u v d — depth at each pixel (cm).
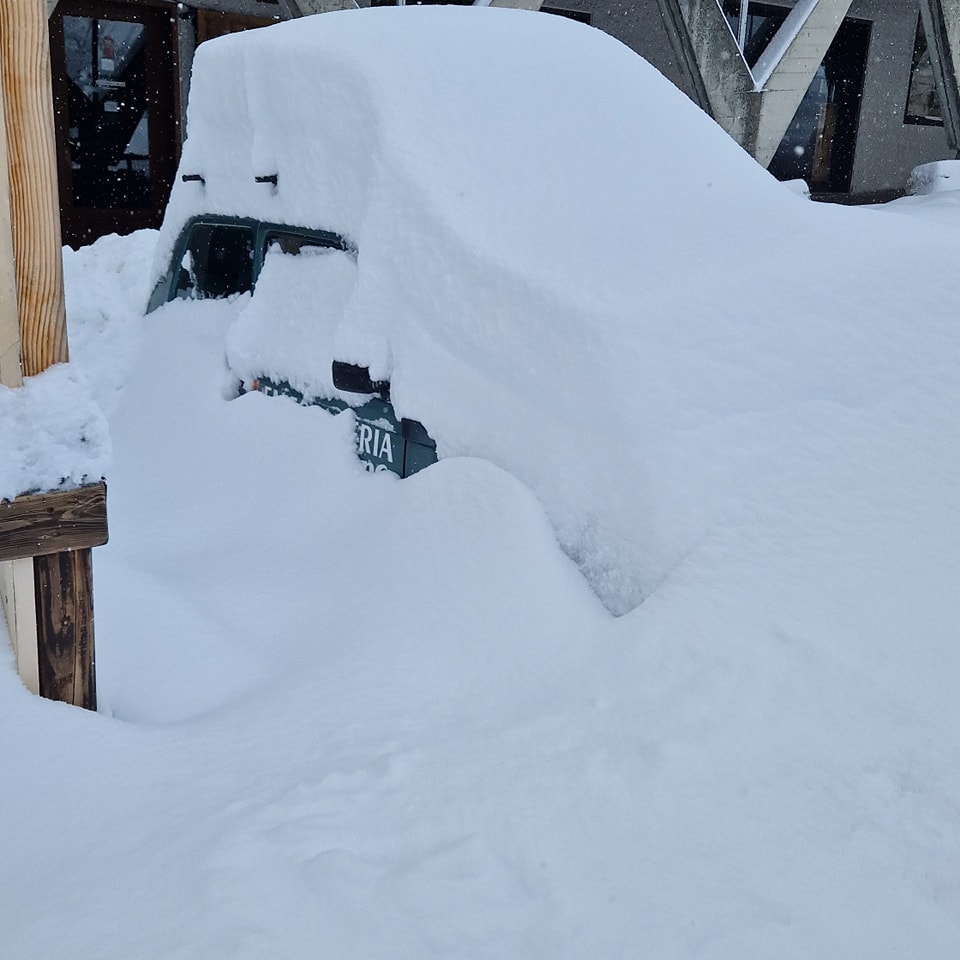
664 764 231
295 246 405
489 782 232
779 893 201
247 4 1166
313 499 363
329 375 370
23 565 259
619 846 212
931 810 217
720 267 319
